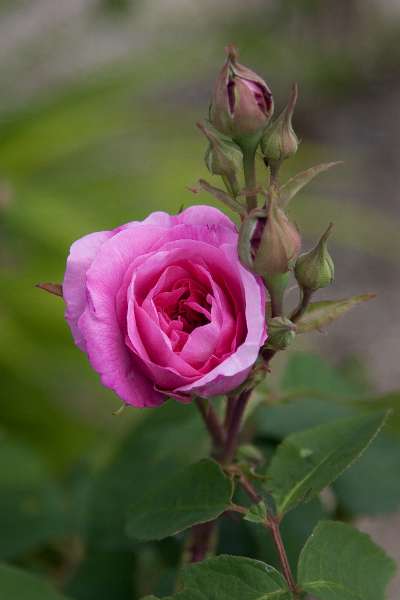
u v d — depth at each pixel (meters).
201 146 1.70
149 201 1.56
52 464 1.24
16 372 1.32
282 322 0.48
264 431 0.62
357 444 0.51
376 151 2.29
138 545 0.62
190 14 2.54
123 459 0.63
